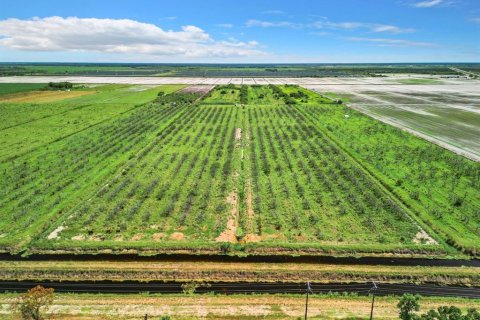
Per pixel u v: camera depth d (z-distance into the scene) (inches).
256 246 1251.2
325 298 1018.7
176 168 1993.1
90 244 1238.9
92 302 988.6
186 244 1247.5
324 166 2054.6
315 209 1534.2
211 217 1455.5
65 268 1126.4
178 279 1101.7
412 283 1100.5
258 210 1508.4
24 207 1508.4
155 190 1704.0
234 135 2741.1
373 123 3171.8
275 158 2193.7
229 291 1054.4
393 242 1286.9
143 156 2215.8
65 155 2222.0
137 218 1439.5
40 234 1318.9
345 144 2507.4
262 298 1013.2
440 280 1111.0
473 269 1149.7
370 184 1765.5
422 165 2085.4
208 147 2425.0
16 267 1133.7
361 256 1227.2
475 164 2071.9
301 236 1327.5
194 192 1669.5
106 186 1752.0
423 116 3550.7
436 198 1637.6
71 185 1760.6
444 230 1360.7
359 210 1514.5
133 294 1026.1
